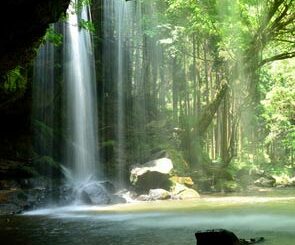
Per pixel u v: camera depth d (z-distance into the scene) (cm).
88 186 2002
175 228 1155
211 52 2870
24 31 1036
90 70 2686
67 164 2456
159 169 2225
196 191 2361
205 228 1141
